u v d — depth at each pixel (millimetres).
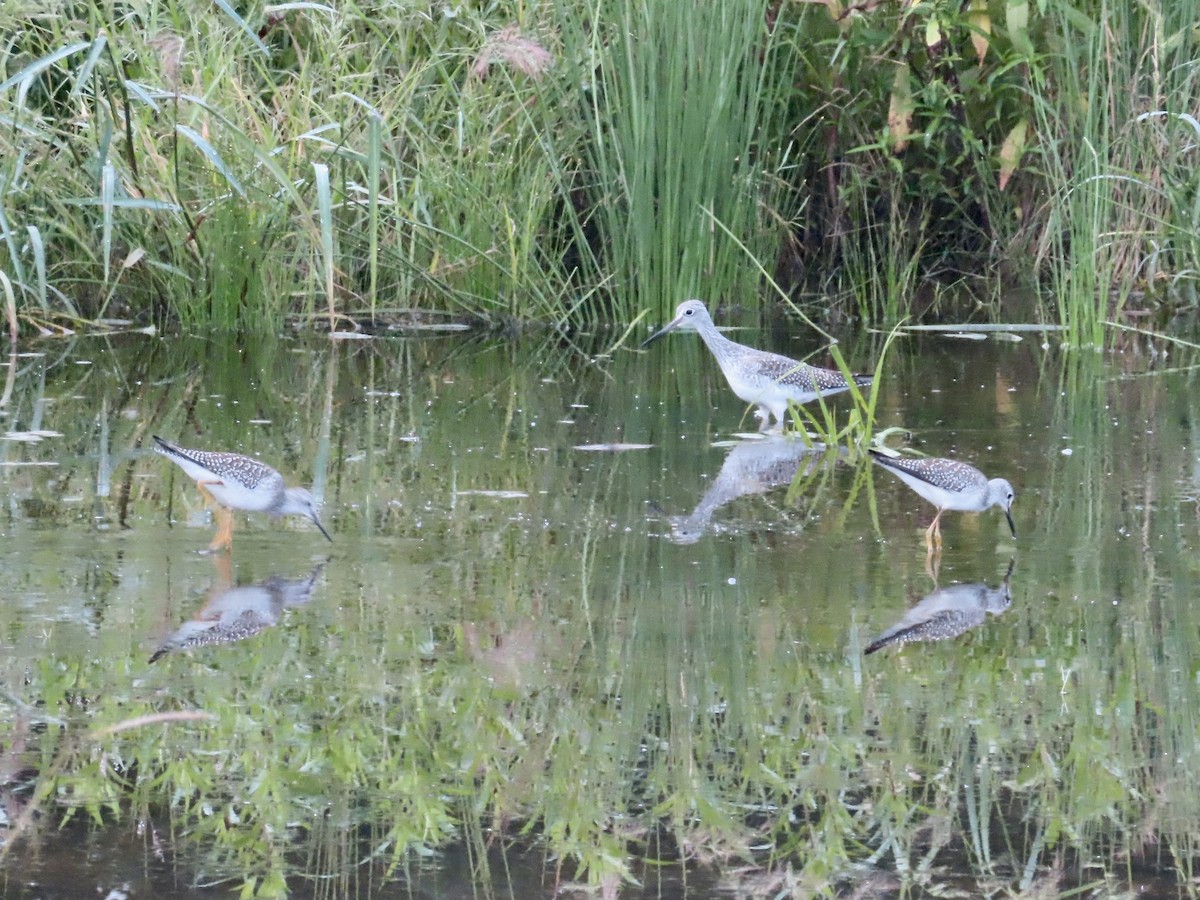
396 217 17219
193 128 16391
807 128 19359
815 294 19422
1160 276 18281
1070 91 17594
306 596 8797
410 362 15953
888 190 19391
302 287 17688
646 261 17484
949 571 9375
